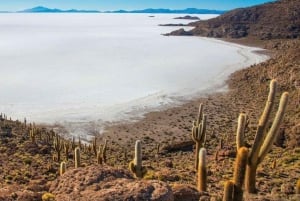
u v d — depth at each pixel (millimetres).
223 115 66500
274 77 87625
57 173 32500
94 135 56594
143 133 57406
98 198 10695
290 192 21344
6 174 30844
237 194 13016
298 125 41719
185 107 72625
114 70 125625
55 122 62656
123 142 53469
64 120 63844
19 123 57656
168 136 55750
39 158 39375
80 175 11953
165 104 75125
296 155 35844
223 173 29062
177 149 46656
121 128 59844
